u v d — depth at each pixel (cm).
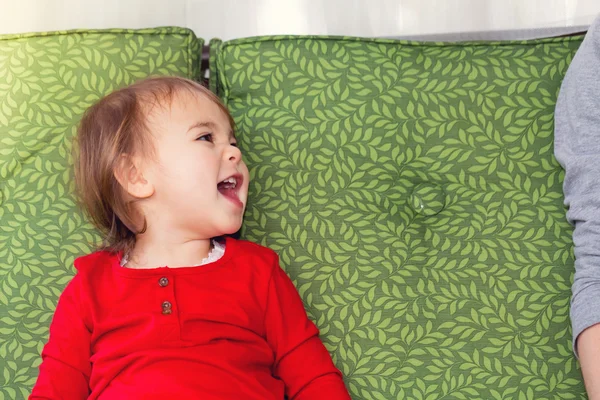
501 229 110
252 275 102
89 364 98
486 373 102
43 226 112
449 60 119
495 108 116
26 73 118
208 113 104
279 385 98
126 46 120
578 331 93
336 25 144
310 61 118
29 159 115
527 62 118
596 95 104
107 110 106
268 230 112
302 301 107
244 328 98
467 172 113
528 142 114
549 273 107
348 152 114
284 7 145
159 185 101
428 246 110
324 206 112
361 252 109
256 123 116
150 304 96
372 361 104
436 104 116
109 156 102
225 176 103
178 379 91
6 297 109
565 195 108
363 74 118
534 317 105
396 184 113
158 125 102
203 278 99
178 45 120
